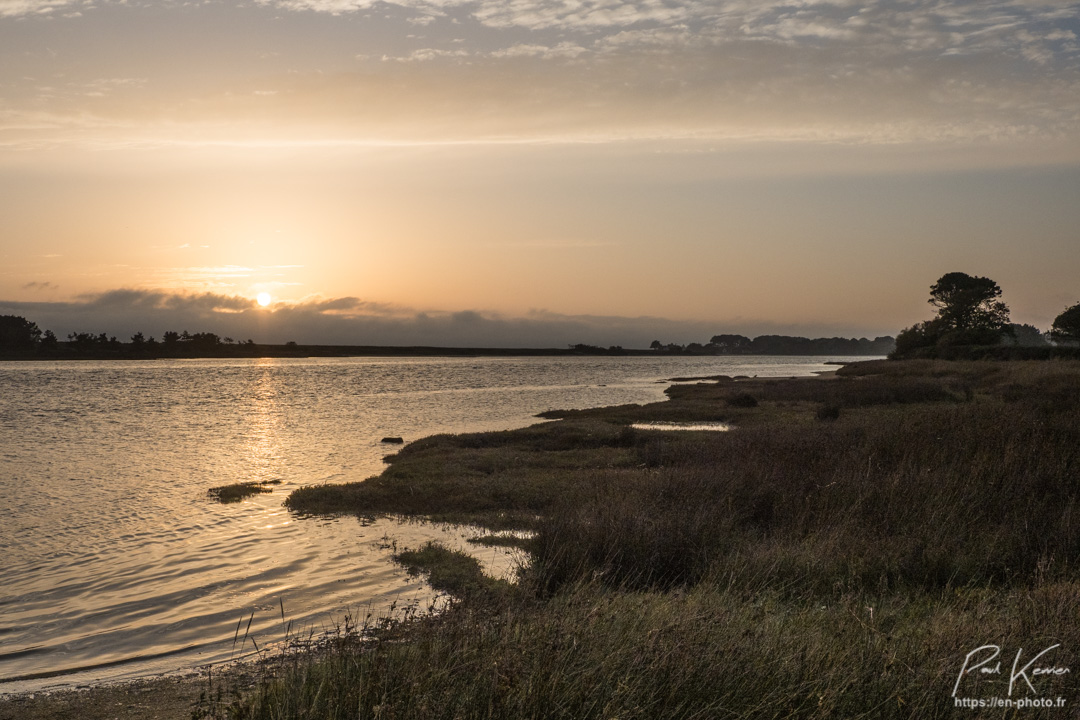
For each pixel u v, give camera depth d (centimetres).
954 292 9725
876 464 1376
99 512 1819
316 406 5766
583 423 3681
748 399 4522
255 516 1744
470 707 455
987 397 3556
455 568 1180
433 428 4078
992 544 948
